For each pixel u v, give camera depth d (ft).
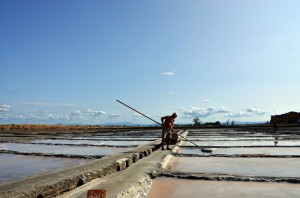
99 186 14.12
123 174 17.48
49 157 30.19
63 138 65.98
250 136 59.62
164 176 18.24
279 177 16.72
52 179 14.97
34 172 21.94
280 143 42.16
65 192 14.85
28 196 12.80
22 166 24.68
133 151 28.30
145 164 21.36
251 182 16.22
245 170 19.92
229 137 57.77
